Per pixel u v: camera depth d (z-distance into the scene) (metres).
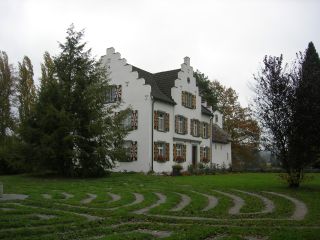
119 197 16.62
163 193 17.95
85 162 28.22
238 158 59.31
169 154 38.22
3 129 40.22
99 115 29.16
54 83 28.73
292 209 13.45
